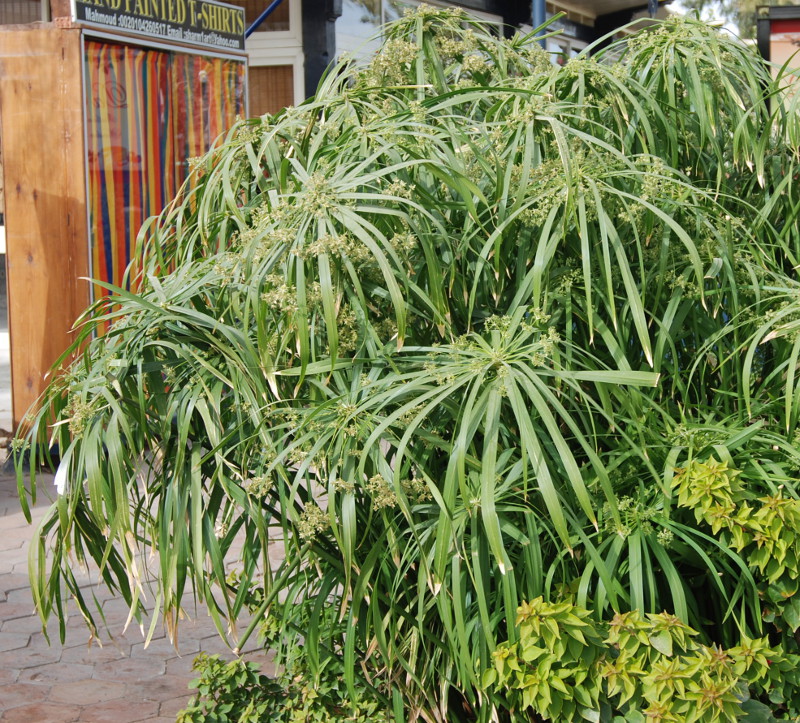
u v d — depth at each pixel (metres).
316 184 2.21
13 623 4.05
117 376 2.27
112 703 3.38
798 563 2.17
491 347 2.24
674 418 2.59
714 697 1.90
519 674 1.97
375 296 2.48
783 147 3.08
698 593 2.49
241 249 2.50
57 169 5.85
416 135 2.39
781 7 5.95
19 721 3.25
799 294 2.42
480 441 2.38
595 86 2.79
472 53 3.02
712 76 2.88
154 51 6.16
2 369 8.16
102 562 2.40
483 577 2.14
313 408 2.27
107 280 5.97
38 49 5.82
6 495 5.65
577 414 2.48
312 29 8.29
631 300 2.19
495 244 2.34
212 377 2.32
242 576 2.32
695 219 2.55
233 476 2.31
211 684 2.87
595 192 2.23
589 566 2.11
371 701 2.72
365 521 2.32
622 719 1.99
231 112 6.62
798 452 2.29
